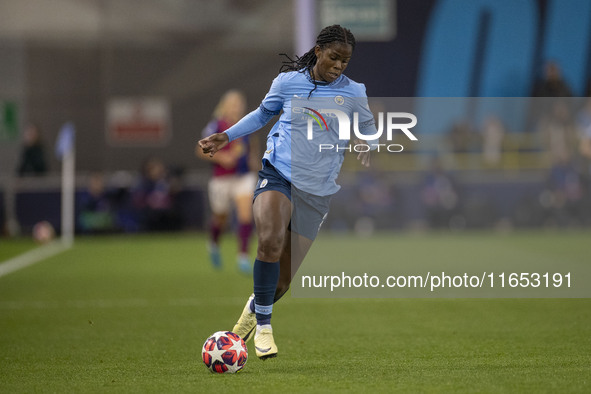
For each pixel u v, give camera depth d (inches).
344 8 2442.2
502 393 606.9
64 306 1174.3
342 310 1121.4
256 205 721.6
